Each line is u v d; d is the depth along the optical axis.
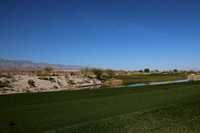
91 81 74.00
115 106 18.33
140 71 170.88
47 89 50.31
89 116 14.38
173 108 16.62
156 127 11.45
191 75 122.81
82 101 21.50
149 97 24.14
